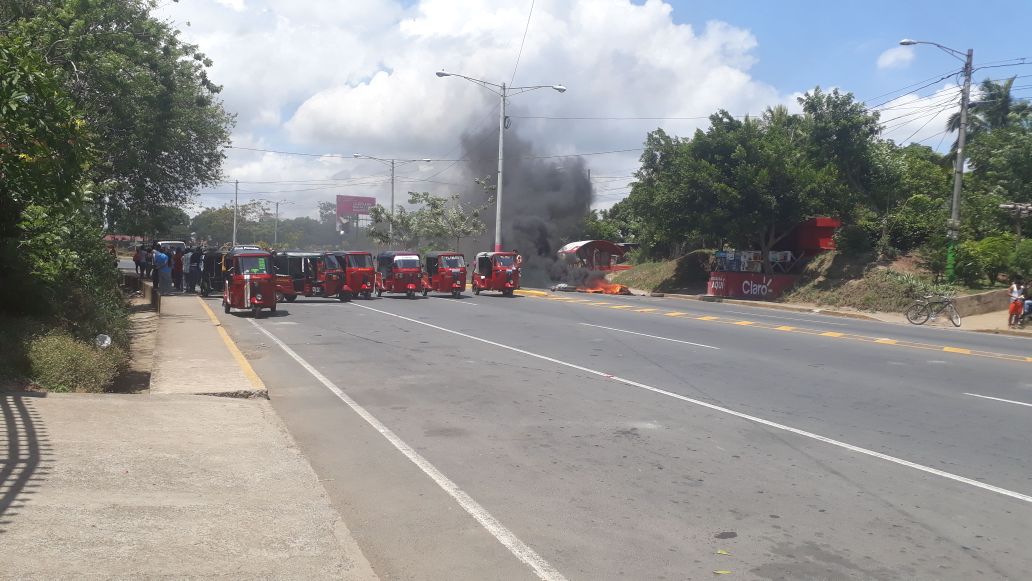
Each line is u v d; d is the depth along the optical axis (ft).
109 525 15.60
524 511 18.67
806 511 18.99
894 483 21.52
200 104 88.38
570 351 49.57
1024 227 100.32
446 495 19.89
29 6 53.31
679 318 74.95
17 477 18.34
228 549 14.84
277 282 93.66
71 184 35.99
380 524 17.67
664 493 20.29
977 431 28.17
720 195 111.55
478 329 63.00
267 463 21.52
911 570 15.43
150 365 41.75
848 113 109.60
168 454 21.68
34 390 28.58
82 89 61.46
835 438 26.84
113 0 63.72
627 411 31.01
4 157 33.37
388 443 25.43
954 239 93.35
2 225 36.47
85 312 41.50
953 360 47.65
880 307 95.04
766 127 134.41
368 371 40.98
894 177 112.88
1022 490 20.99
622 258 180.24
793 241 122.52
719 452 24.70
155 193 103.24
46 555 13.75
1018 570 15.53
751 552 16.25
